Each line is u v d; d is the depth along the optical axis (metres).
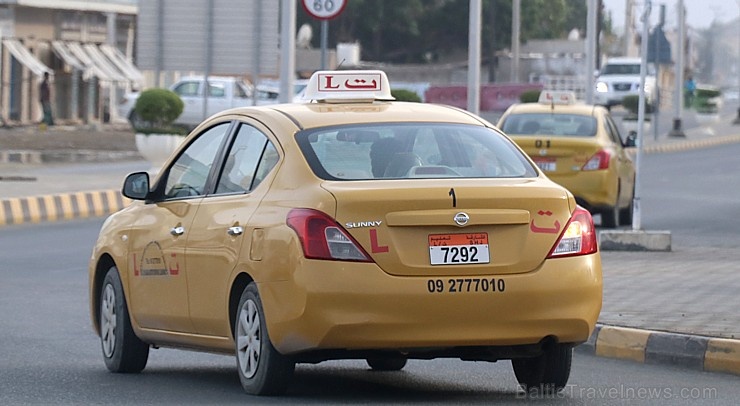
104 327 24.98
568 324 19.89
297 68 179.00
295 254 19.34
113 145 99.19
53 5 119.62
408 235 19.34
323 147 20.75
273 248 19.75
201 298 21.81
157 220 23.48
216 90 115.94
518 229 19.75
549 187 20.28
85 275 39.28
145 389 22.17
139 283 23.75
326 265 19.16
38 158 83.94
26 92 119.25
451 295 19.28
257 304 20.23
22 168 75.56
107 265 25.48
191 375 24.09
